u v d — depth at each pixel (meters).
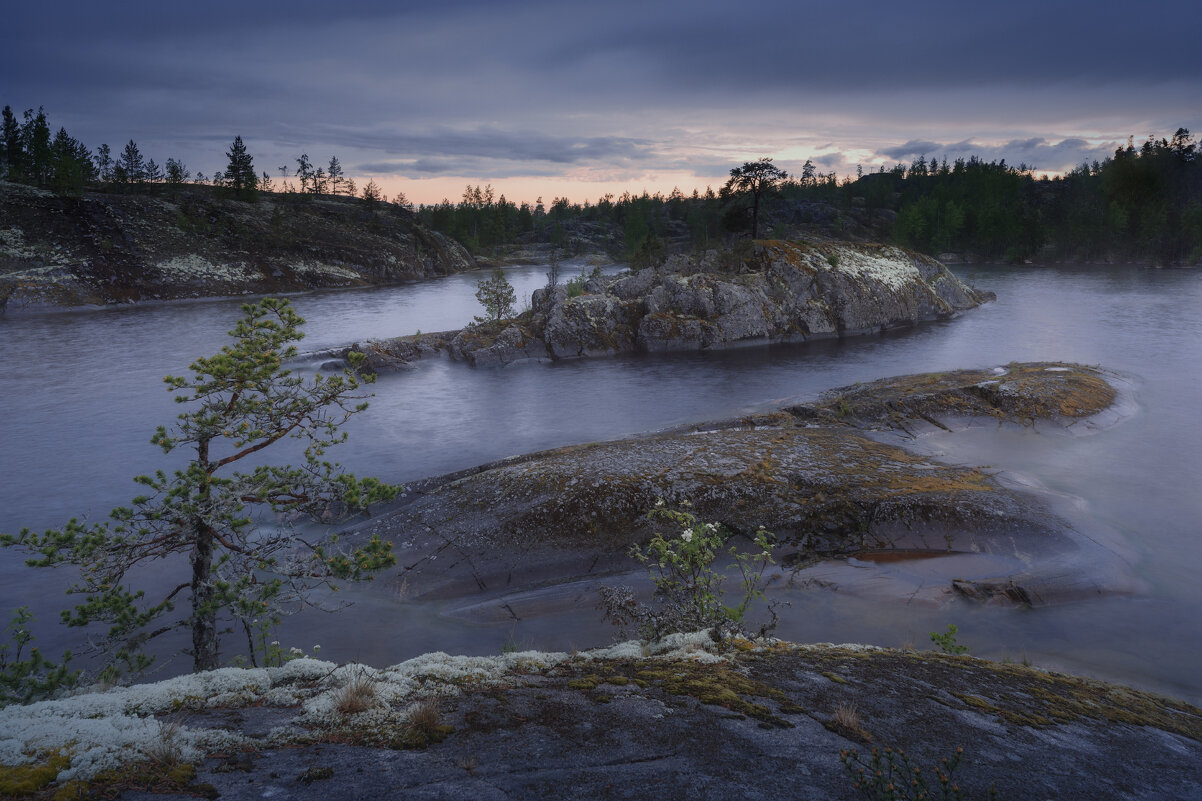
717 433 29.33
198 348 65.44
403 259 161.88
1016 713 7.61
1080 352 55.16
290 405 13.69
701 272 75.88
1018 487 23.53
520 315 68.31
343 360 53.81
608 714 5.88
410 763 4.58
